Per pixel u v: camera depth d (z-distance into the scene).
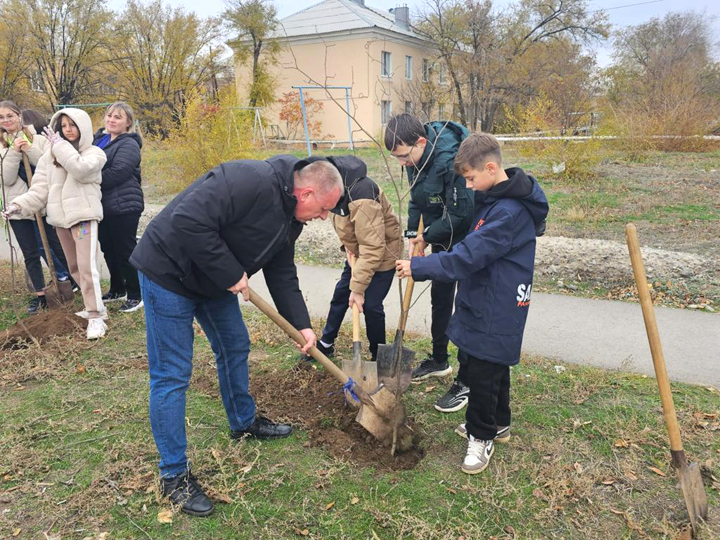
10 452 3.09
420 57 34.22
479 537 2.48
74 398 3.71
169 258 2.49
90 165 4.44
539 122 14.29
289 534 2.53
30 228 5.30
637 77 28.62
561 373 3.89
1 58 27.48
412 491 2.79
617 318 4.90
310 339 2.95
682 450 2.46
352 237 3.69
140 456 3.04
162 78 31.31
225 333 2.94
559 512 2.63
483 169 2.62
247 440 3.23
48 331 4.70
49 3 27.89
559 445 3.06
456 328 2.86
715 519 2.52
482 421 2.87
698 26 37.66
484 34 28.89
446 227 3.33
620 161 13.84
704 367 3.94
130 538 2.50
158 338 2.59
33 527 2.57
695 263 5.84
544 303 5.33
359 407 3.31
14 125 4.84
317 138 32.19
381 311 3.87
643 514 2.60
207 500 2.67
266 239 2.57
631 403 3.48
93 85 31.03
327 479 2.87
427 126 3.43
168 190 12.63
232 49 32.91
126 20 30.27
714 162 12.99
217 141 11.65
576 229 7.76
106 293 5.71
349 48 31.38
